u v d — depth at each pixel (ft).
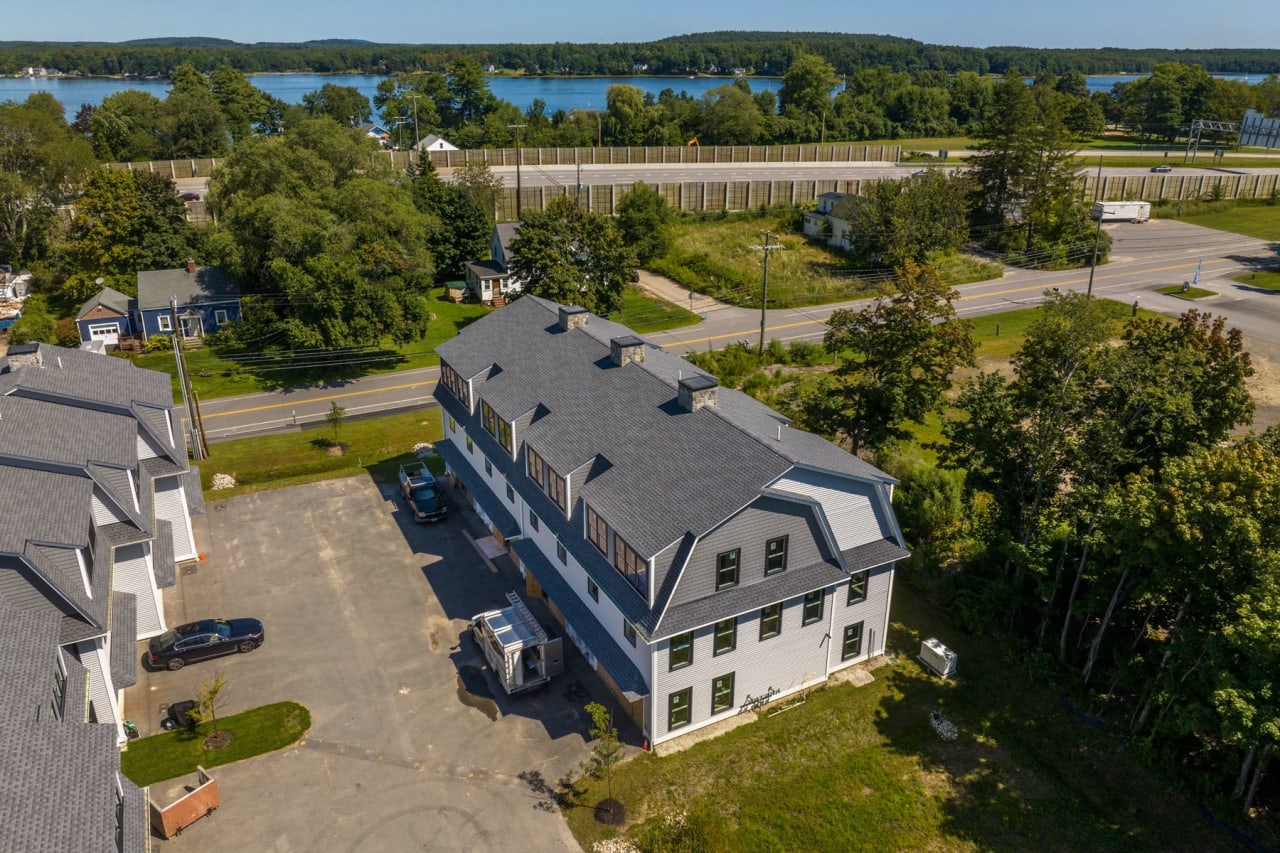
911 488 146.41
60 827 59.11
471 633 118.01
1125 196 424.05
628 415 115.03
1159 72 606.96
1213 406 114.83
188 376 219.20
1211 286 295.07
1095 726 102.37
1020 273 324.80
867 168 485.15
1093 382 117.50
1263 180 430.20
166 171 430.61
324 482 160.25
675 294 301.84
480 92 652.48
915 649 116.26
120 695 102.27
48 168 322.55
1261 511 85.87
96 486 106.32
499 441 134.10
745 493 92.38
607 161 492.13
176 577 128.16
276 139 267.18
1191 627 89.56
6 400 112.98
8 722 66.03
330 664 111.65
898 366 144.56
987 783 95.25
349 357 230.48
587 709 92.58
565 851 85.66
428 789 92.63
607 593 97.91
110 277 268.21
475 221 306.14
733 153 506.07
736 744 99.50
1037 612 119.96
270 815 88.94
